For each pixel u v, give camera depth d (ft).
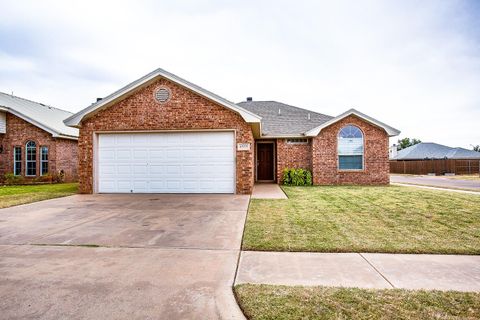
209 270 11.72
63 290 9.98
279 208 25.23
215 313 8.49
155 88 35.81
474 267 11.80
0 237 16.60
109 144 36.81
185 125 35.50
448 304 8.64
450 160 97.76
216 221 20.56
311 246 14.49
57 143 55.83
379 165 48.19
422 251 13.69
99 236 16.79
